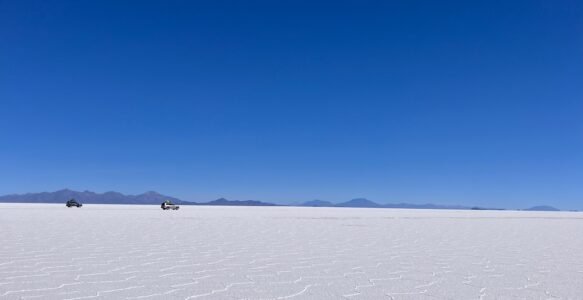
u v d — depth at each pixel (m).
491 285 5.88
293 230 15.29
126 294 5.10
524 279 6.34
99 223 17.33
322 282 5.97
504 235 14.48
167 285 5.62
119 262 7.43
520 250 10.09
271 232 14.30
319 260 8.05
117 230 14.02
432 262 7.95
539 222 24.22
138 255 8.32
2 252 8.43
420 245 10.95
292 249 9.69
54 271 6.49
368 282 6.00
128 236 12.06
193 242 10.80
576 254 9.45
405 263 7.81
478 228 17.95
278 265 7.39
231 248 9.70
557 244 11.67
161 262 7.50
